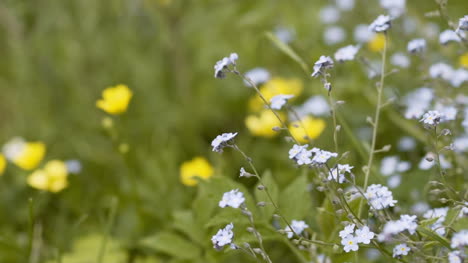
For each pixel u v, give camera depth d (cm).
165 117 132
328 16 131
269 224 106
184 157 129
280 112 125
